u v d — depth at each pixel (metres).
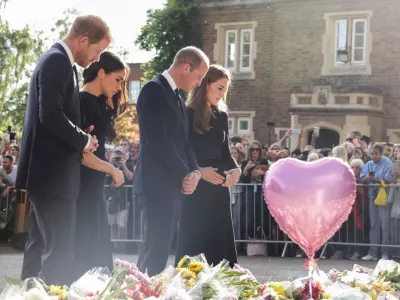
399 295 4.62
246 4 31.33
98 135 5.91
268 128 31.03
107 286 3.35
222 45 31.62
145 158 5.88
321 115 30.12
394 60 29.55
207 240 6.50
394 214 12.09
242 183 12.96
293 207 5.77
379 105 29.53
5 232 14.63
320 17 30.41
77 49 5.07
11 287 3.35
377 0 29.69
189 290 3.55
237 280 4.18
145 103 5.86
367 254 12.30
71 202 5.04
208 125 6.50
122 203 12.82
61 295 3.41
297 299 4.13
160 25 31.67
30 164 4.95
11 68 48.38
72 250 5.05
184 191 5.88
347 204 5.82
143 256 5.88
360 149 13.80
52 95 4.84
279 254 12.73
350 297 4.04
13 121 49.56
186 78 6.04
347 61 30.05
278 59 31.00
